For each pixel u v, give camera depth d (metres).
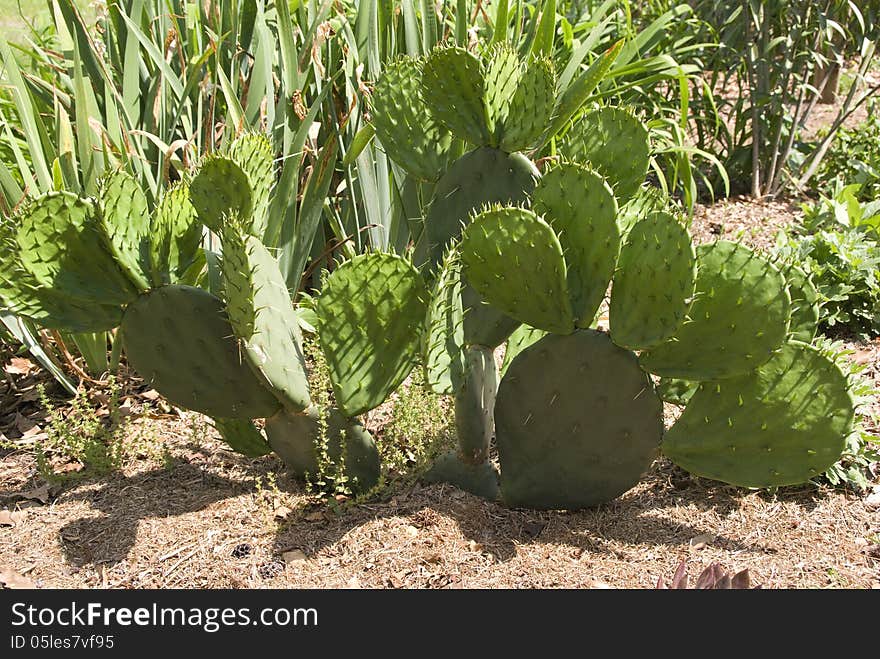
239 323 2.31
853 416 2.35
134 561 2.51
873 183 5.17
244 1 3.86
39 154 3.23
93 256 2.50
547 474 2.59
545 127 2.57
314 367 3.01
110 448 2.91
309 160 3.76
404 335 2.53
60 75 3.98
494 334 2.62
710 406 2.43
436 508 2.66
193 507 2.72
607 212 2.30
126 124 3.56
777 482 2.46
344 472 2.69
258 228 2.60
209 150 3.48
